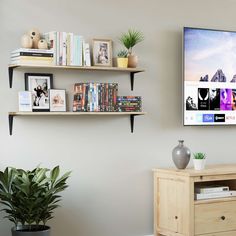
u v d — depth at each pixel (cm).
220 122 463
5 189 376
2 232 384
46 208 358
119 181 428
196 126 461
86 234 414
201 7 462
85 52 394
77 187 411
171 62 449
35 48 385
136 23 434
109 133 424
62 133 405
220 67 462
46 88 395
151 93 441
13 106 387
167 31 447
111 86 402
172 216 416
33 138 394
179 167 423
